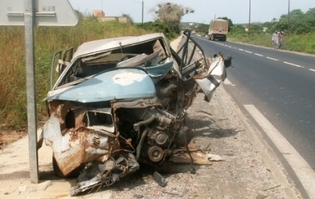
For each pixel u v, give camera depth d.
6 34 13.11
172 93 5.87
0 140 7.14
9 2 4.76
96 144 4.55
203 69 6.96
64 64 6.34
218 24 70.31
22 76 9.34
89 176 4.83
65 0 4.78
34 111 4.88
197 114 8.87
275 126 8.14
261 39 60.12
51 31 15.45
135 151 4.93
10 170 5.52
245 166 5.61
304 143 6.98
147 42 6.01
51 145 4.74
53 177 5.22
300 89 12.97
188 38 6.98
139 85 4.95
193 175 5.24
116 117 4.72
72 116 4.97
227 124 8.05
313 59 26.12
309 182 5.21
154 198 4.57
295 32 60.84
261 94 12.04
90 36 17.16
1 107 8.45
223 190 4.80
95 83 4.97
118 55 5.91
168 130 4.96
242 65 20.95
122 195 4.63
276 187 4.93
